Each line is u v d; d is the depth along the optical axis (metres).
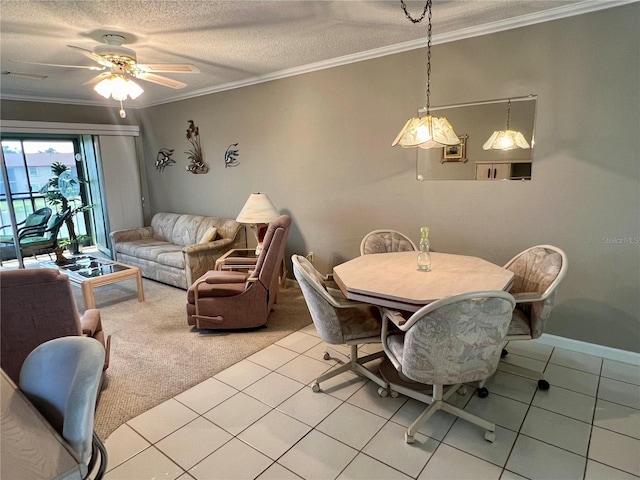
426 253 2.53
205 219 5.08
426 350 1.80
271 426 2.13
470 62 2.98
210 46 3.14
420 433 2.06
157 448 1.97
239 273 3.65
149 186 6.13
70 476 0.93
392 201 3.58
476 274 2.43
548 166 2.79
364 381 2.56
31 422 1.12
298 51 3.36
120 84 2.74
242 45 3.14
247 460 1.89
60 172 6.45
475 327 1.74
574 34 2.57
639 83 2.42
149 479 1.78
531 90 2.78
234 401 2.36
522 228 2.95
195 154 5.27
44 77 4.03
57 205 6.77
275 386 2.51
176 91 4.96
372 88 3.51
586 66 2.57
